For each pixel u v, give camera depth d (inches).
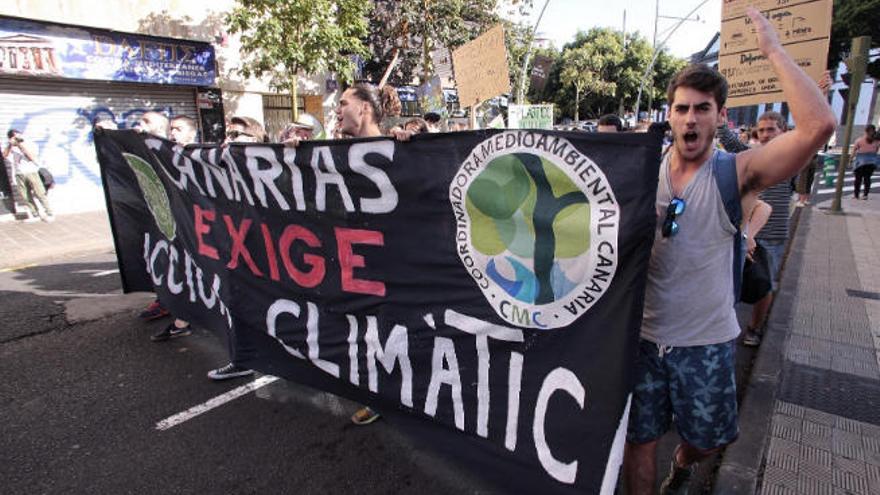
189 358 159.9
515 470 81.7
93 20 398.0
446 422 90.8
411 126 210.5
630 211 66.5
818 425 111.1
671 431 119.0
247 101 511.2
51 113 397.7
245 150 114.0
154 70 436.8
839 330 158.6
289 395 137.6
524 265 77.4
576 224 71.4
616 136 66.4
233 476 105.5
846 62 349.4
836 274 213.8
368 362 102.8
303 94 560.4
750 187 69.5
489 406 84.3
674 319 74.2
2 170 382.0
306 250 110.0
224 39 480.7
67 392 139.1
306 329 114.0
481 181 80.1
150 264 170.6
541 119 447.2
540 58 494.6
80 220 388.2
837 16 681.0
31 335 177.5
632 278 67.5
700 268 72.1
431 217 88.0
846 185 543.5
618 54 1440.7
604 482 71.4
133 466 108.8
